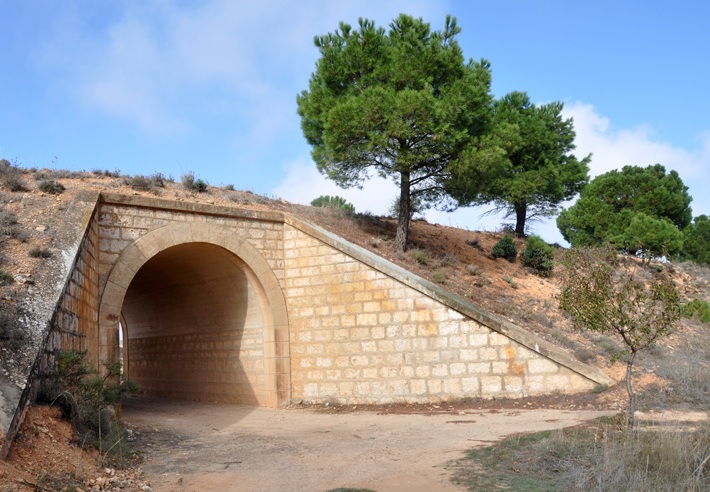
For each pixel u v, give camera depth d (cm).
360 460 938
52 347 954
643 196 3641
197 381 2084
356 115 2030
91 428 952
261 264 1786
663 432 895
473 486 746
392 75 2150
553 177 3167
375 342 1647
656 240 3020
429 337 1573
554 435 954
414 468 858
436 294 1575
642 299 1096
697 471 736
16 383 784
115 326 1515
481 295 1972
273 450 1070
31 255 1166
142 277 2070
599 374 1405
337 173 2302
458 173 2141
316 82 2303
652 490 693
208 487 805
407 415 1423
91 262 1398
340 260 1739
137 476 840
